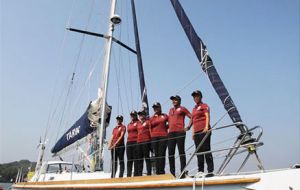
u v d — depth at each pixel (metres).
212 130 5.80
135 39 10.91
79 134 9.68
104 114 9.32
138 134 7.35
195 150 5.88
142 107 9.52
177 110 6.62
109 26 10.63
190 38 7.18
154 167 7.49
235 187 4.97
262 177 4.79
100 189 6.82
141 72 10.19
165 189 5.69
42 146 11.67
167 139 6.68
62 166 10.86
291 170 4.61
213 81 6.39
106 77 9.85
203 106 6.28
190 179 5.42
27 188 9.99
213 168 5.86
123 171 7.58
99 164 8.82
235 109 5.89
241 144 5.54
